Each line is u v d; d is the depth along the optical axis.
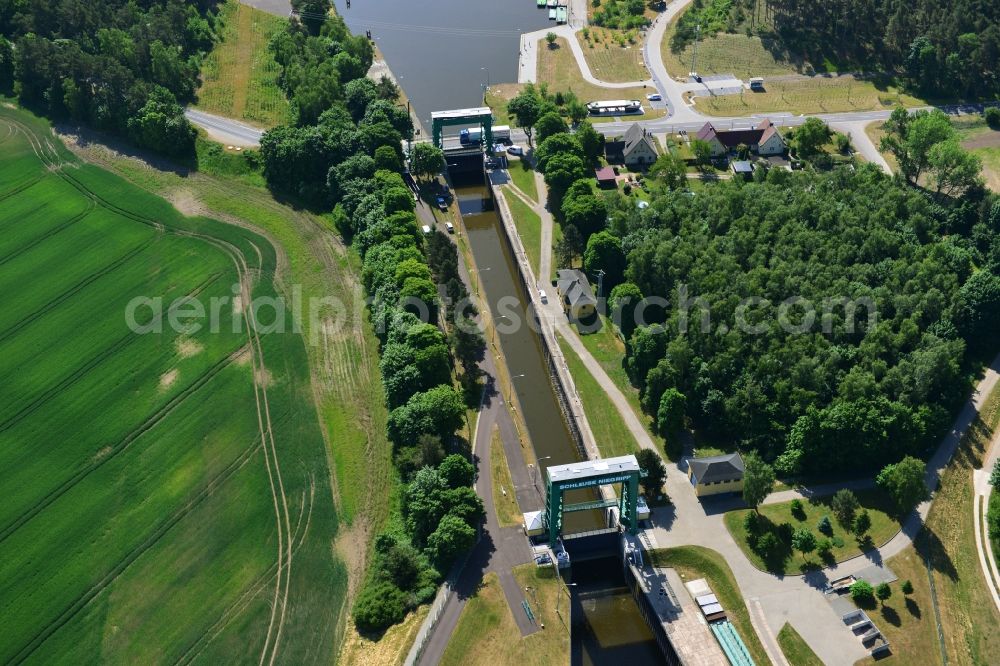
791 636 168.62
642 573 183.88
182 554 194.38
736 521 192.12
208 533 198.88
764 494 188.88
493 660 167.38
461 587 181.62
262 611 181.75
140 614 182.50
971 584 176.50
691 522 192.75
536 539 191.88
